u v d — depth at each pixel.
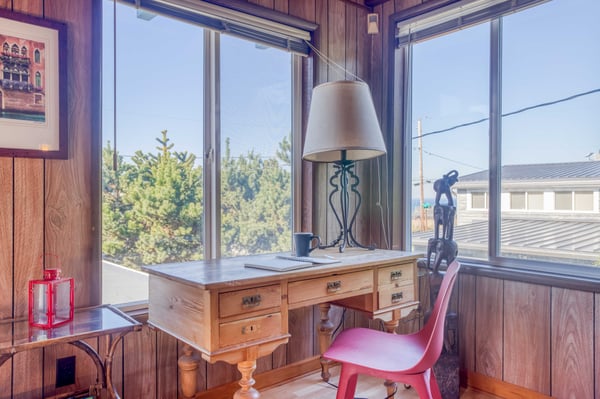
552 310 1.98
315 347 2.48
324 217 2.52
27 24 1.57
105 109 1.81
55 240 1.63
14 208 1.55
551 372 1.99
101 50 1.76
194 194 2.09
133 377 1.80
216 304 1.37
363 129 2.00
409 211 2.66
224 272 1.56
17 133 1.56
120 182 1.86
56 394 1.62
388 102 2.66
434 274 2.23
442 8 2.39
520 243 2.16
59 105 1.64
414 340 1.75
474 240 2.35
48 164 1.62
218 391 2.08
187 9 1.99
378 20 2.72
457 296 2.32
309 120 2.13
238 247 2.26
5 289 1.53
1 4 1.53
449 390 2.09
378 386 2.29
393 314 1.96
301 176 2.51
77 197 1.69
